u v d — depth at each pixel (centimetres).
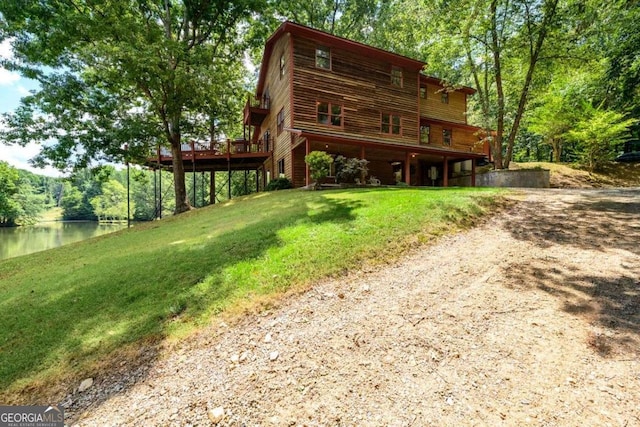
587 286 354
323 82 1516
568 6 1283
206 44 1723
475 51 1669
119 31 1209
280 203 912
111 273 502
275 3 1839
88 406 248
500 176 1505
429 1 1558
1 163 3750
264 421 215
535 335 281
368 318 329
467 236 552
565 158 2542
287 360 276
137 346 314
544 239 509
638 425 190
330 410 219
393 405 220
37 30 1212
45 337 346
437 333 296
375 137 1659
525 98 1537
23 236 3256
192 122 1731
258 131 2353
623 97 1700
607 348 256
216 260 482
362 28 2422
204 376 266
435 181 2116
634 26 1405
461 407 213
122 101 1487
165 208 5269
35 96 1325
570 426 192
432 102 2064
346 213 656
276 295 384
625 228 517
